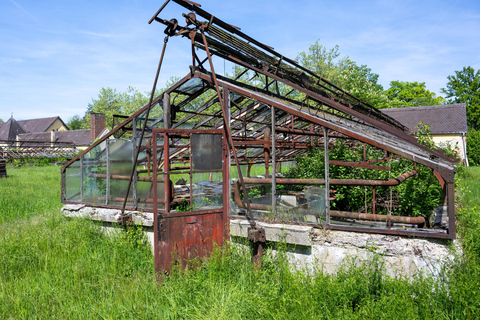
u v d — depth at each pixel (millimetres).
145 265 5828
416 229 4750
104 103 75250
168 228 5215
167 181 5328
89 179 8078
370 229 4867
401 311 3555
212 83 6590
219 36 6066
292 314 3701
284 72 7762
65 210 8055
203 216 5566
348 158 8766
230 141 5500
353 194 8094
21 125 73812
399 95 55812
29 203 10867
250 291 4531
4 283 5176
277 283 4484
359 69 53969
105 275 5273
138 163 7301
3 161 21016
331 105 6664
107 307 4375
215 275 4879
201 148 5664
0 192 13305
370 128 8102
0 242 6656
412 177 7156
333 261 5039
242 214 6078
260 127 8500
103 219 7316
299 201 6438
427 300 3834
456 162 5672
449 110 31578
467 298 3648
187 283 4742
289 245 5395
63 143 49562
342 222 5516
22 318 4195
